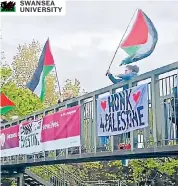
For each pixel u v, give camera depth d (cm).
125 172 1964
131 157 1245
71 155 1356
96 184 1903
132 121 1121
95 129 1262
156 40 1169
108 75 1266
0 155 1673
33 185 1931
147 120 1069
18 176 1853
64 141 1387
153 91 1062
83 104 1330
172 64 1011
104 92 1245
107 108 1218
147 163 1872
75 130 1337
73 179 1903
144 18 1172
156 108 1055
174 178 1911
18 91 1609
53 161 1514
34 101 1598
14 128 1658
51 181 1891
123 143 1180
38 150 1519
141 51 1169
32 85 1568
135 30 1178
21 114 1619
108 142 1248
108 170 1958
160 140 1028
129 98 1131
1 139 1692
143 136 1095
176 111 985
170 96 1015
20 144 1623
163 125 1036
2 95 1571
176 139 980
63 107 1448
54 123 1437
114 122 1188
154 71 1062
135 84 1145
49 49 1552
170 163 1866
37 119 1530
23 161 1633
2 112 1588
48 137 1465
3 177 1841
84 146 1312
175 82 1023
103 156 1220
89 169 1945
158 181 1925
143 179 1919
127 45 1184
